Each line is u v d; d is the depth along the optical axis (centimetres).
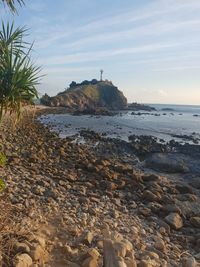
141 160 2734
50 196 1159
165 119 8838
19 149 2228
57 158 2139
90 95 14062
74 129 4900
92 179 1655
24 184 1227
